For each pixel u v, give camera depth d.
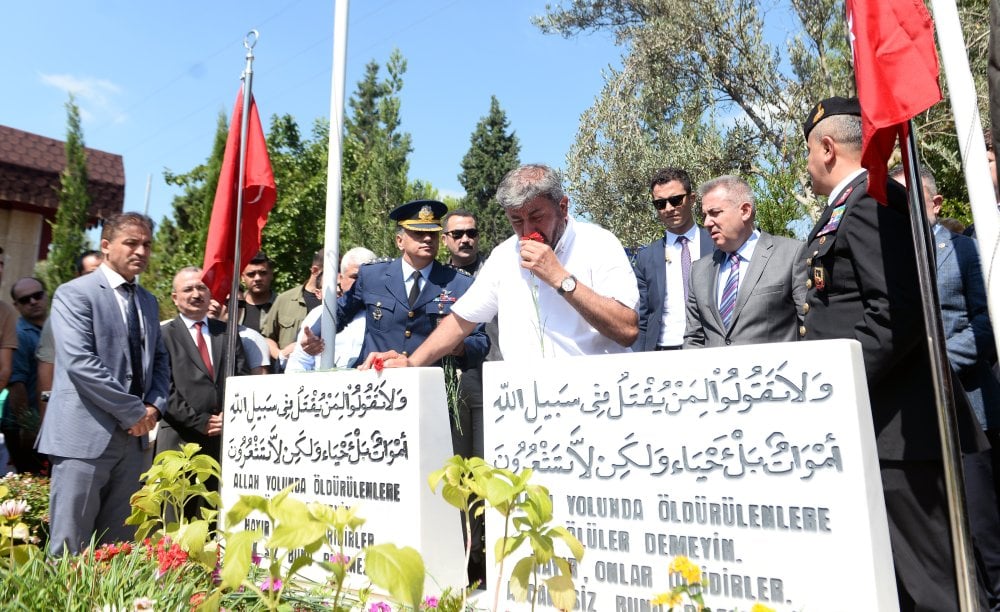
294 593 2.61
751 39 12.95
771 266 3.50
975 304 3.41
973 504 3.32
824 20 12.23
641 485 2.23
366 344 4.54
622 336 3.08
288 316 6.04
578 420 2.38
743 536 2.05
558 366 2.44
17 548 2.48
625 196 12.70
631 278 3.30
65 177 12.45
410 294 4.52
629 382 2.29
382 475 2.79
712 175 12.09
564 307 3.23
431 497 2.70
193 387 4.70
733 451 2.09
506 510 1.87
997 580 3.29
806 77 12.38
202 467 2.70
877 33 2.29
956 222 4.41
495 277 3.38
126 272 4.07
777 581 2.00
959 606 2.09
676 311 4.76
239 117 4.52
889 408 2.39
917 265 2.14
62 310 3.85
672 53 13.20
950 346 3.42
